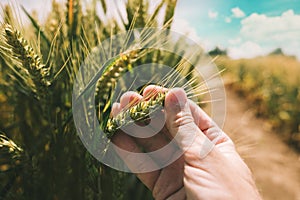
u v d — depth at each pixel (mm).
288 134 999
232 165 261
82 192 267
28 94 287
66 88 286
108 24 332
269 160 833
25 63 243
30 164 251
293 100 1156
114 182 266
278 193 711
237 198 245
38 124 291
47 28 312
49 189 264
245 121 1045
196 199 253
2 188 265
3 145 236
